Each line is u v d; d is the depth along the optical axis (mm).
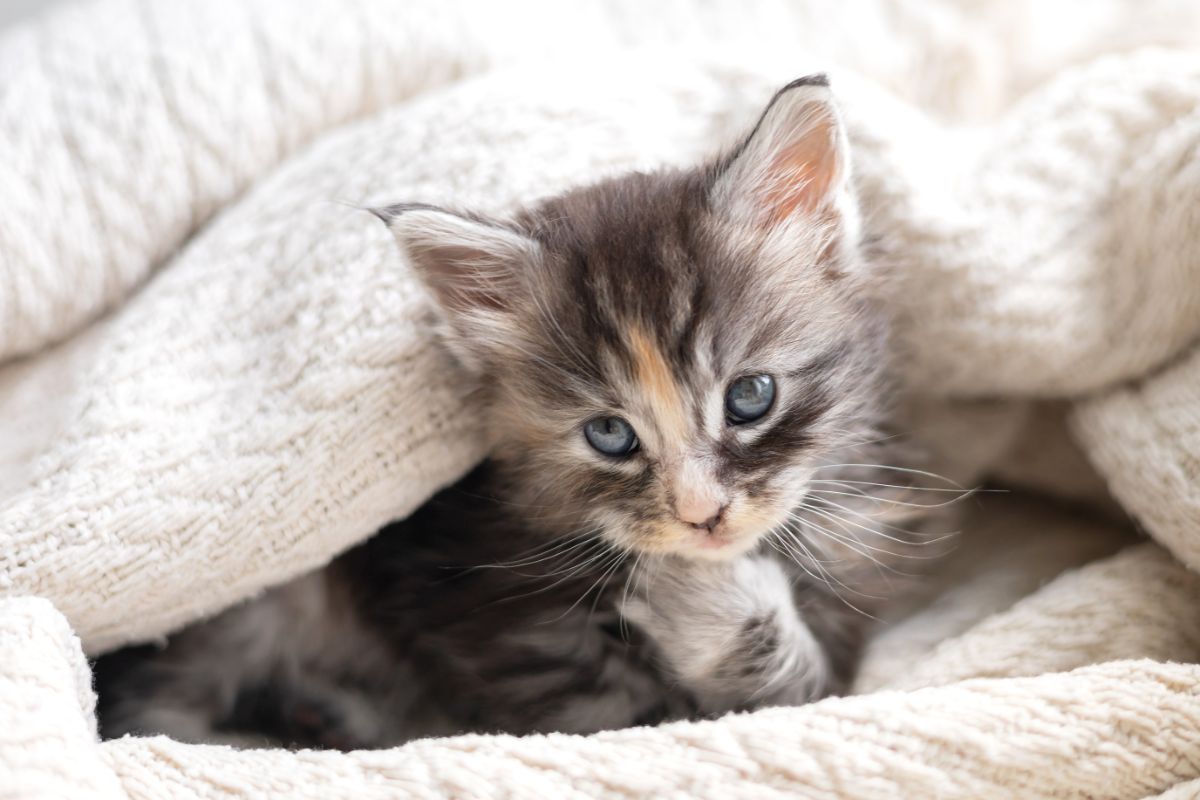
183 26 446
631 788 342
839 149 376
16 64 442
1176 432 381
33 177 423
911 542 410
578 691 395
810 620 406
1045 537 431
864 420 394
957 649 384
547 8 479
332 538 383
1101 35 490
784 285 379
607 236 375
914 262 404
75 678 361
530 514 396
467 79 451
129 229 431
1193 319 393
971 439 430
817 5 488
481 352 386
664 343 367
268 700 420
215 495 375
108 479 375
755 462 372
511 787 343
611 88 416
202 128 438
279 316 391
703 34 484
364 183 404
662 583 390
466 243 375
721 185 376
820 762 343
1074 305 397
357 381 380
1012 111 434
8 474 399
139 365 390
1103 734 347
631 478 375
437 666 409
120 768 353
